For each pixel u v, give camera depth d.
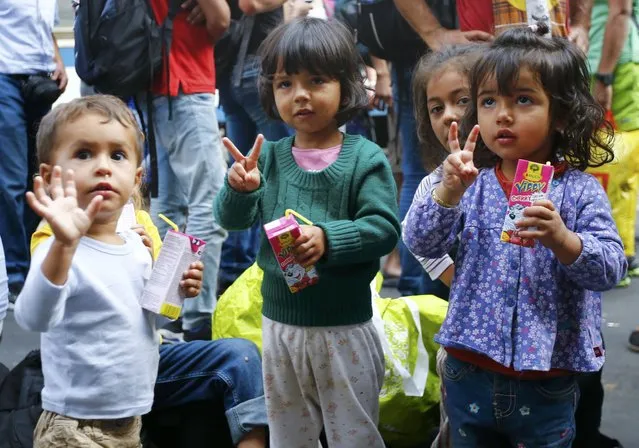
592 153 3.08
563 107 2.89
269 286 3.22
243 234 6.13
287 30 3.20
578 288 2.82
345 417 3.19
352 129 6.75
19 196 6.04
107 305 2.88
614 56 5.94
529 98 2.85
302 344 3.16
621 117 6.21
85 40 4.87
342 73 3.19
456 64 3.51
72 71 8.37
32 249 3.17
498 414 2.90
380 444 3.25
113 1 4.84
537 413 2.87
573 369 2.82
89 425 2.90
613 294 6.24
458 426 3.00
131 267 2.98
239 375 3.50
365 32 5.50
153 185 5.13
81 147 2.86
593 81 6.02
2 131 5.94
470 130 3.09
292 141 3.33
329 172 3.18
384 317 3.93
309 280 2.99
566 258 2.69
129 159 2.94
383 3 5.43
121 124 2.91
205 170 5.06
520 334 2.80
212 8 4.91
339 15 5.60
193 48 4.99
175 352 3.56
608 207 2.87
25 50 5.98
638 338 5.06
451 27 5.30
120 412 2.90
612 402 4.36
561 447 2.89
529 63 2.81
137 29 4.84
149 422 3.61
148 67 4.89
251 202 3.10
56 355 2.91
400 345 3.87
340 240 2.99
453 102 3.52
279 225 2.93
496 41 2.95
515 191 2.74
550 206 2.64
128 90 4.93
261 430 3.49
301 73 3.16
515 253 2.85
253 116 5.91
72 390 2.88
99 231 2.96
